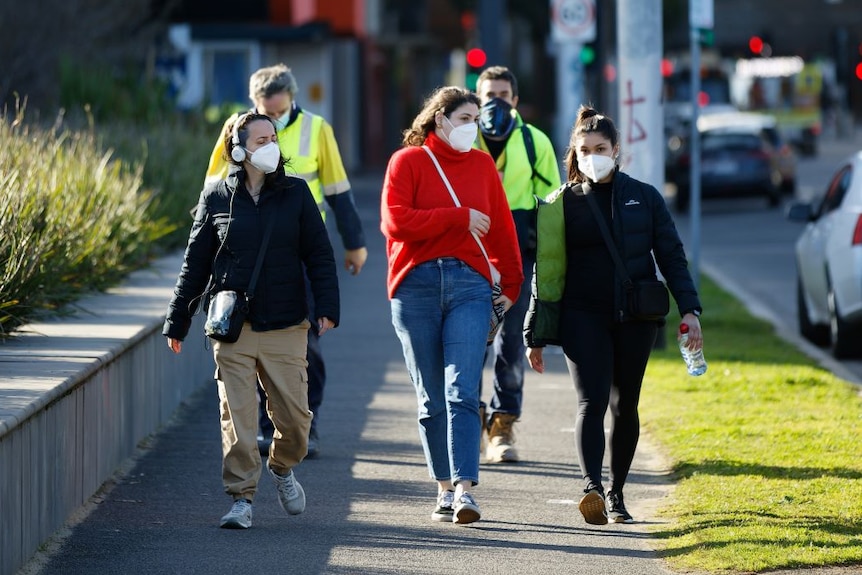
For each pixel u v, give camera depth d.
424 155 20.53
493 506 21.92
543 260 20.06
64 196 29.59
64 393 20.08
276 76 24.77
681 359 35.28
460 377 20.16
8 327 23.94
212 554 19.12
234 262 19.98
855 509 20.70
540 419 28.84
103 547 19.39
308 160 25.16
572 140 20.25
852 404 29.28
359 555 19.12
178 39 92.50
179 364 29.81
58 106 55.97
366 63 142.25
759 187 93.31
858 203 38.25
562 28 60.00
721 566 18.11
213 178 24.59
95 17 65.19
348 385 32.59
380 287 51.62
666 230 20.06
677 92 167.25
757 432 26.19
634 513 21.41
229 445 20.28
